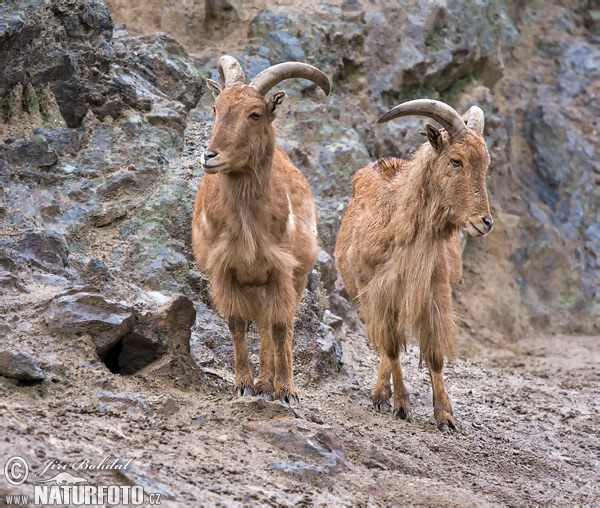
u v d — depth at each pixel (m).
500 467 19.89
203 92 36.53
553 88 54.03
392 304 21.41
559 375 35.03
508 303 45.47
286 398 18.95
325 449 16.45
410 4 44.62
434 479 17.75
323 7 41.84
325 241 34.41
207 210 18.69
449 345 21.30
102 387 16.70
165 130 29.08
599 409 28.05
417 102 20.41
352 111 40.62
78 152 26.78
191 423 16.23
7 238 21.55
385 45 43.12
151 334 18.72
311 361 24.33
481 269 46.19
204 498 12.91
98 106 28.22
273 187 18.75
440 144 20.30
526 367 37.72
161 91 33.41
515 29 51.50
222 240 18.38
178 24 41.34
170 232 25.48
